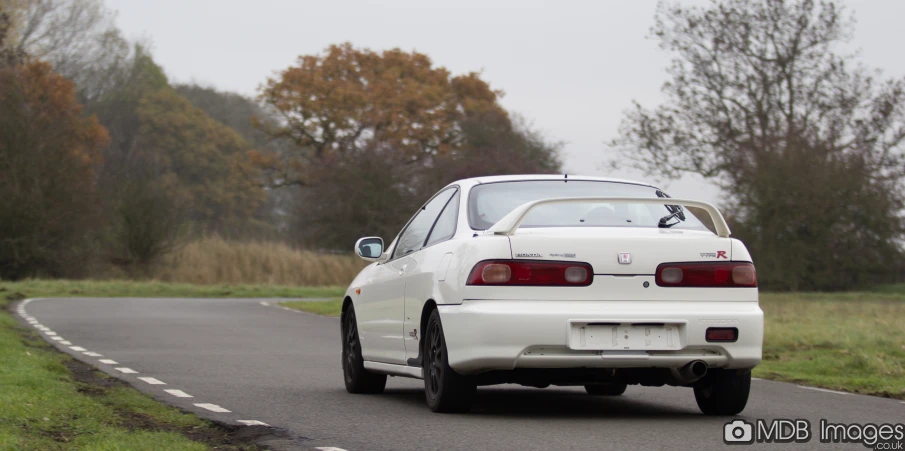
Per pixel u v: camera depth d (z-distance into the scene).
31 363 12.20
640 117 50.22
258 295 47.88
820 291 50.06
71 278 53.56
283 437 7.73
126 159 87.12
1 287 42.91
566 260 8.17
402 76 84.75
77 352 16.12
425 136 81.00
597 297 8.16
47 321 24.27
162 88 101.25
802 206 47.88
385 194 73.62
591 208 8.88
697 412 9.30
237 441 7.64
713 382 8.90
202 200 99.25
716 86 49.31
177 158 99.25
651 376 8.48
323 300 40.78
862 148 48.72
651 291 8.23
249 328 23.25
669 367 8.23
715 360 8.26
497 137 76.31
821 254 48.59
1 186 52.19
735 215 49.12
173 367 13.88
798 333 18.73
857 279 50.12
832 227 48.69
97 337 19.56
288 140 88.19
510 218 8.23
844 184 47.69
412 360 9.45
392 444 7.38
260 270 57.62
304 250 61.28
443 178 74.00
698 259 8.34
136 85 98.62
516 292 8.11
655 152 49.72
